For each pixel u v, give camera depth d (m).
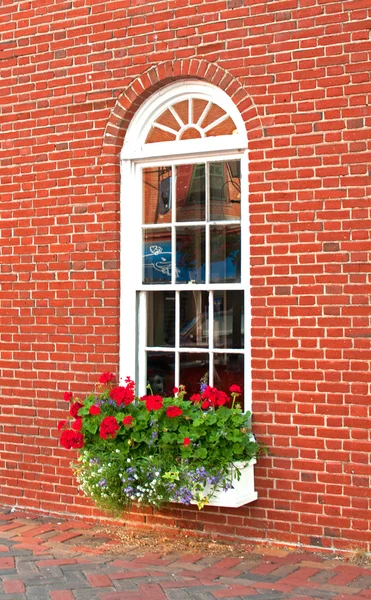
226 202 6.45
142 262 6.84
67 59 7.06
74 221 7.03
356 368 5.75
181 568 5.65
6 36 7.40
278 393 6.01
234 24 6.23
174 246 6.69
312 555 5.84
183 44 6.46
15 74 7.36
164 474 5.91
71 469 7.02
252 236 6.12
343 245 5.80
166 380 6.70
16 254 7.35
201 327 6.54
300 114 5.96
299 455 5.93
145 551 6.06
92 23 6.93
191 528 6.40
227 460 5.89
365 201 5.74
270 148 6.07
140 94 6.69
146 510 6.62
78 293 7.00
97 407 6.30
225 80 6.26
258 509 6.09
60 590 5.20
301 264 5.94
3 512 7.25
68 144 7.06
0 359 7.44
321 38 5.89
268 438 6.04
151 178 6.82
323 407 5.85
